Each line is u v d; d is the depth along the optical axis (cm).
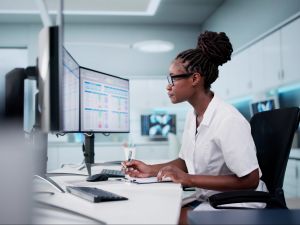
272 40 321
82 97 155
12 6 407
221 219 68
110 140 522
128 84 205
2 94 93
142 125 514
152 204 83
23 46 525
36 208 59
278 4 327
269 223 65
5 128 88
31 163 58
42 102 75
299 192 265
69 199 91
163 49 288
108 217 69
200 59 128
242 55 386
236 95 404
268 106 319
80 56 542
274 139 125
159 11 499
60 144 475
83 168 179
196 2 471
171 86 132
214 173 130
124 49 550
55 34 74
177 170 113
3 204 56
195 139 132
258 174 114
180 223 95
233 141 115
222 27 479
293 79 285
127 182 125
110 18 522
